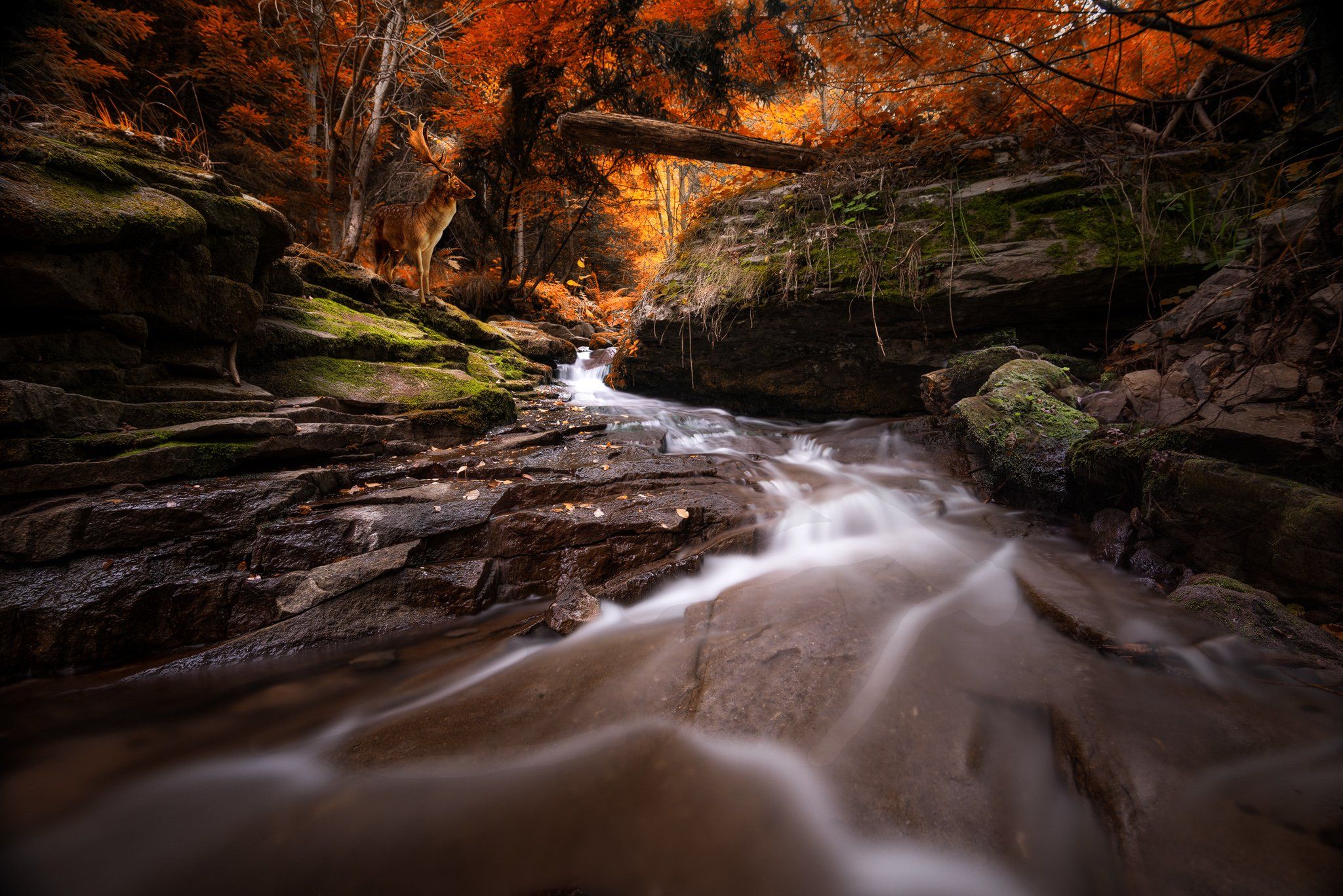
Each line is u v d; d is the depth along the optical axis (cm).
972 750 175
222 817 168
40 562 244
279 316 511
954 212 529
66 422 286
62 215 290
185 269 371
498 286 1262
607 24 947
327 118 1044
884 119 609
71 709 215
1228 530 253
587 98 1070
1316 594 222
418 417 474
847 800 161
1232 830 142
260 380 450
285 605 266
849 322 560
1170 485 276
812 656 224
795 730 186
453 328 792
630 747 186
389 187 1403
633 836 154
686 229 725
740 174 759
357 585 279
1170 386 323
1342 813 145
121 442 295
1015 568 298
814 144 689
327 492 346
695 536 346
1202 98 273
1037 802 157
